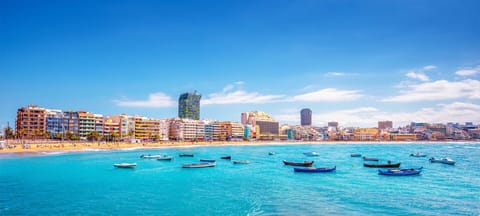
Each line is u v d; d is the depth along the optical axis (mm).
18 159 102562
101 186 55375
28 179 62844
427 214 38094
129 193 49375
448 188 53281
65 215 37375
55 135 193750
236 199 45188
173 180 62031
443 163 101562
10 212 38531
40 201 43969
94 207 40812
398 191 50688
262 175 69062
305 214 37844
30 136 188750
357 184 57062
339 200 44562
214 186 55438
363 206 41406
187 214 37812
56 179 63000
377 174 70188
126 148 174750
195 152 161250
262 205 41812
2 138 178000
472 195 47938
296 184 57156
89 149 155875
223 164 94688
